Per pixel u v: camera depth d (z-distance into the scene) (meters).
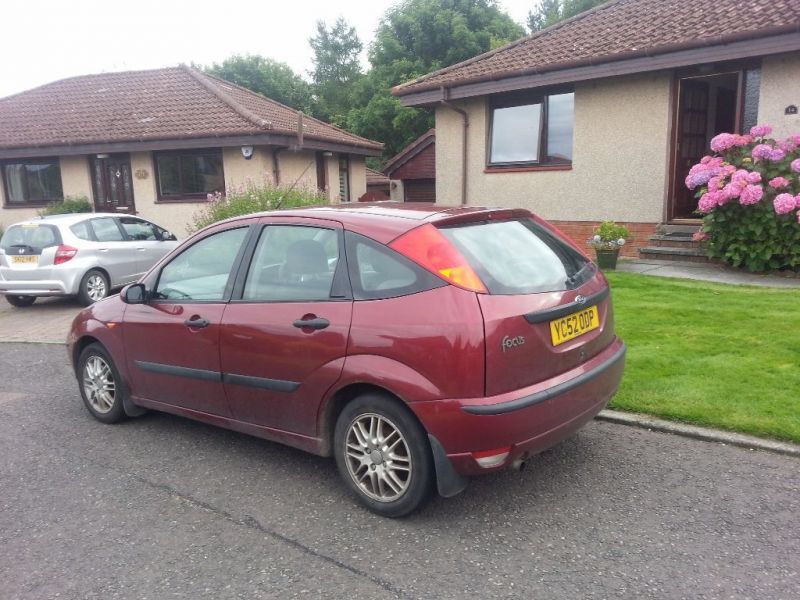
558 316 3.32
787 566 2.84
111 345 4.84
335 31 50.69
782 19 9.30
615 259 9.77
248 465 4.20
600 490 3.60
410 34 30.44
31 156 17.50
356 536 3.28
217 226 4.34
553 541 3.13
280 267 3.88
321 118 40.50
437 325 3.11
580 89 11.70
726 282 8.44
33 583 2.98
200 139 15.78
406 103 13.69
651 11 12.49
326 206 4.12
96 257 10.55
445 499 3.61
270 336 3.74
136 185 17.12
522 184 12.78
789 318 6.38
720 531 3.14
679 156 11.06
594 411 3.56
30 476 4.15
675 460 3.91
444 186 13.96
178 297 4.45
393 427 3.35
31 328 9.27
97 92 19.86
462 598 2.73
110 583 2.96
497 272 3.28
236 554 3.16
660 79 10.77
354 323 3.39
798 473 3.68
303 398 3.65
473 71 12.97
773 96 9.70
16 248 10.38
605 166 11.61
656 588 2.73
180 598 2.83
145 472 4.15
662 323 6.54
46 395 5.95
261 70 38.00
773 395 4.57
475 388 3.05
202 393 4.26
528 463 3.97
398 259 3.35
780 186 8.48
